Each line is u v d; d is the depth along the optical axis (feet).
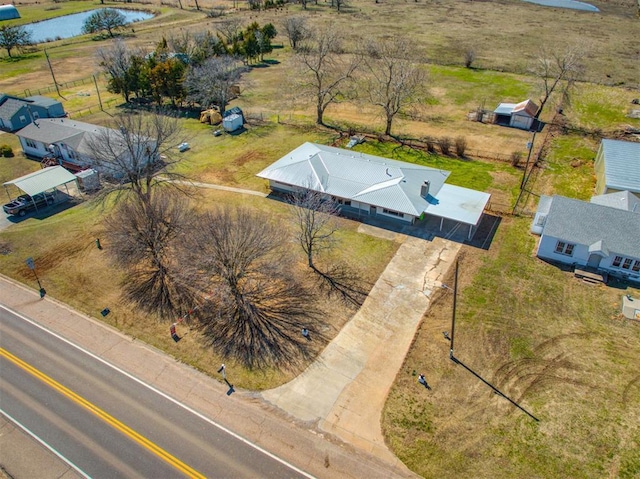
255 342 108.27
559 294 121.60
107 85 276.62
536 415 91.50
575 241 128.06
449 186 159.12
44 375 101.35
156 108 243.60
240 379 99.71
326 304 119.44
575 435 87.76
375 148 204.13
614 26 415.23
